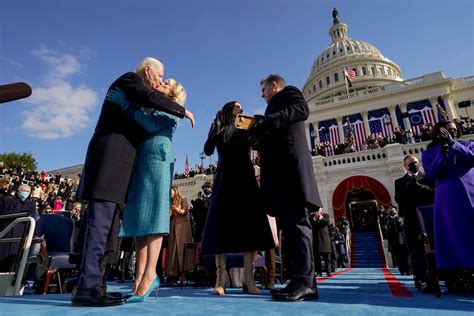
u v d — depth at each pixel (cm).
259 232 311
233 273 497
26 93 149
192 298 260
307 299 234
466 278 322
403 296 275
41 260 425
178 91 269
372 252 1585
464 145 312
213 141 346
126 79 231
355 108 3584
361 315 165
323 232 799
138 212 229
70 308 188
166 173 242
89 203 219
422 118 3278
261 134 261
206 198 570
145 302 223
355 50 6769
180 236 544
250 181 331
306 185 245
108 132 226
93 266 205
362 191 2244
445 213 291
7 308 188
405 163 410
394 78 5903
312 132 3691
